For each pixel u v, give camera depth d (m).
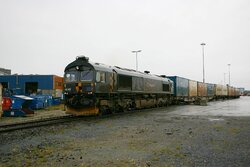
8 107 22.00
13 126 14.14
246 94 156.88
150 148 8.64
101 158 7.39
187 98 44.25
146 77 28.02
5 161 7.12
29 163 6.92
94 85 18.36
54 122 15.13
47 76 45.03
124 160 7.17
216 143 9.43
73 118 17.92
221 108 30.89
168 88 35.34
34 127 13.51
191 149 8.47
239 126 14.12
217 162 6.96
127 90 23.41
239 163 6.87
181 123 15.37
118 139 10.23
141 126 13.96
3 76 46.16
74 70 19.16
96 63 19.92
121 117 18.62
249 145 9.09
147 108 29.27
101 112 19.38
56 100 36.88
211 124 14.94
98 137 10.67
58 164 6.83
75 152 8.10
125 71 23.81
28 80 45.50
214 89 64.75
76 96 18.48
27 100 24.98
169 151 8.20
